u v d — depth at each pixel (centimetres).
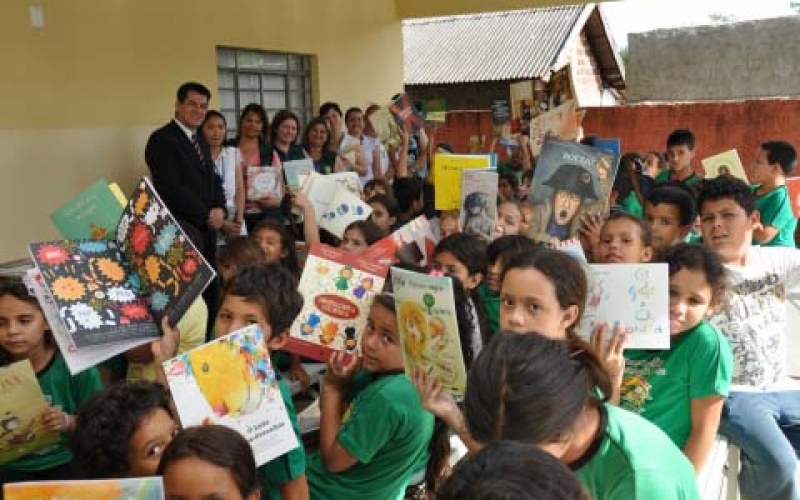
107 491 150
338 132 792
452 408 211
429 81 1959
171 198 589
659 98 1827
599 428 165
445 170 494
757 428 302
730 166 597
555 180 381
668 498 159
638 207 582
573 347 206
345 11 1035
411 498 278
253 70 905
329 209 496
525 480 103
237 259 360
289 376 355
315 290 295
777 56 1689
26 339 257
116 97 713
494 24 2109
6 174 619
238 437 174
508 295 216
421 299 214
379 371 253
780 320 331
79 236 314
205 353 202
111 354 231
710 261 256
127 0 718
